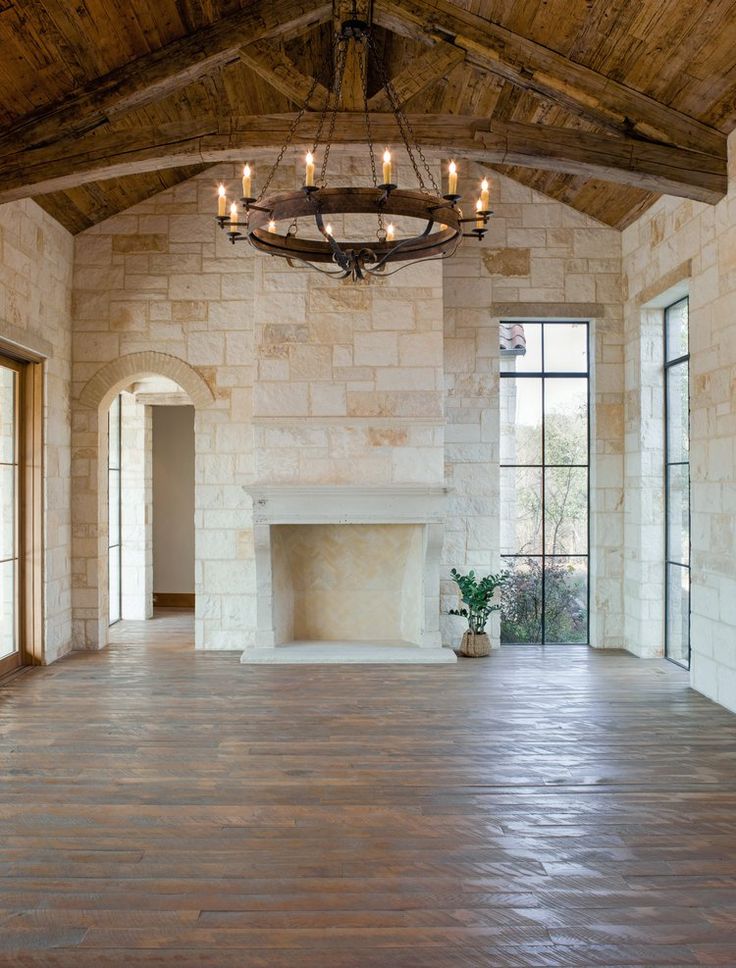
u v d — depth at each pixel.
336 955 2.51
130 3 4.56
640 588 6.92
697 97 5.00
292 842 3.28
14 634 6.35
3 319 5.66
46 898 2.84
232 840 3.30
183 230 7.17
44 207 6.42
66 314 7.00
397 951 2.54
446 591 7.30
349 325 6.84
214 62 5.04
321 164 7.05
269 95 6.14
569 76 5.11
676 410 6.75
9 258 5.77
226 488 7.17
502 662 6.68
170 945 2.56
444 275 7.27
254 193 7.10
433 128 5.00
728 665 5.25
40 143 4.99
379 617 7.42
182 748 4.44
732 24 4.39
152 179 6.93
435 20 4.99
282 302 6.85
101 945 2.56
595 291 7.31
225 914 2.74
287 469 6.82
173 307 7.16
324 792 3.81
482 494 7.28
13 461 6.32
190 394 7.16
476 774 4.05
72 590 7.16
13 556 6.32
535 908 2.79
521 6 4.82
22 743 4.52
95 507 7.16
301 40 5.87
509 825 3.45
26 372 6.49
